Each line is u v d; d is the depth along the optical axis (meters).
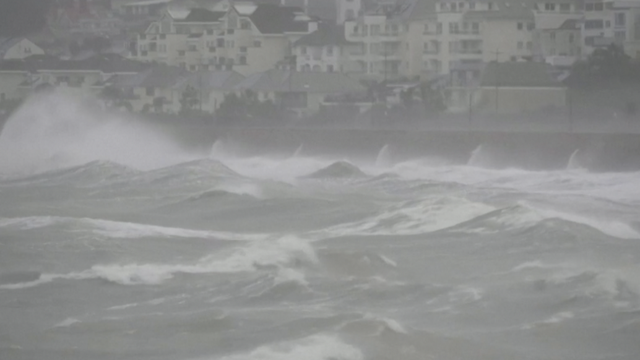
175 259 132.88
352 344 94.75
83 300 113.12
